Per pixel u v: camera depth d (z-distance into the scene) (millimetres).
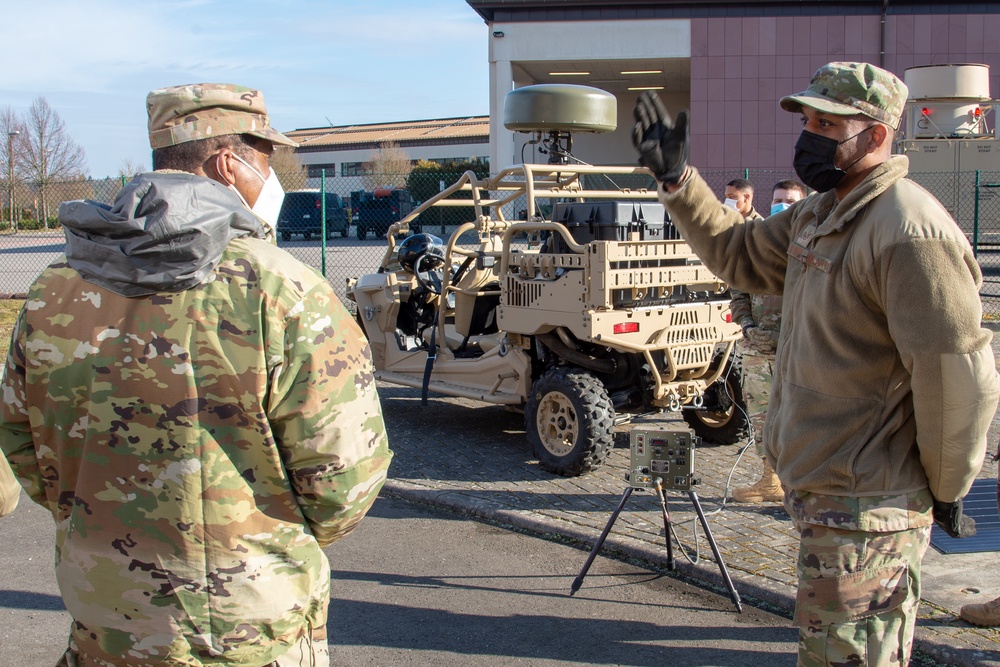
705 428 6719
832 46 24859
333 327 1874
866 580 2398
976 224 15383
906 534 2418
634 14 25156
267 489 1858
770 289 2846
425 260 7594
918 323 2254
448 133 56750
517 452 6594
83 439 1861
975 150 16641
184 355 1799
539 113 6539
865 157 2480
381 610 3994
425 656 3580
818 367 2455
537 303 5992
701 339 5992
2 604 4129
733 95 25203
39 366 1868
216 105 2051
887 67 24781
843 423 2416
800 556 2520
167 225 1743
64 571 1899
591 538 4746
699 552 4492
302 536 1913
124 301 1836
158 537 1815
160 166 2057
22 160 37625
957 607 3756
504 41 25484
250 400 1808
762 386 5121
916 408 2328
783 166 25172
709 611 3955
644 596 4113
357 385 1891
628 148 31781
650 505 5285
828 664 2432
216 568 1819
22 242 27250
